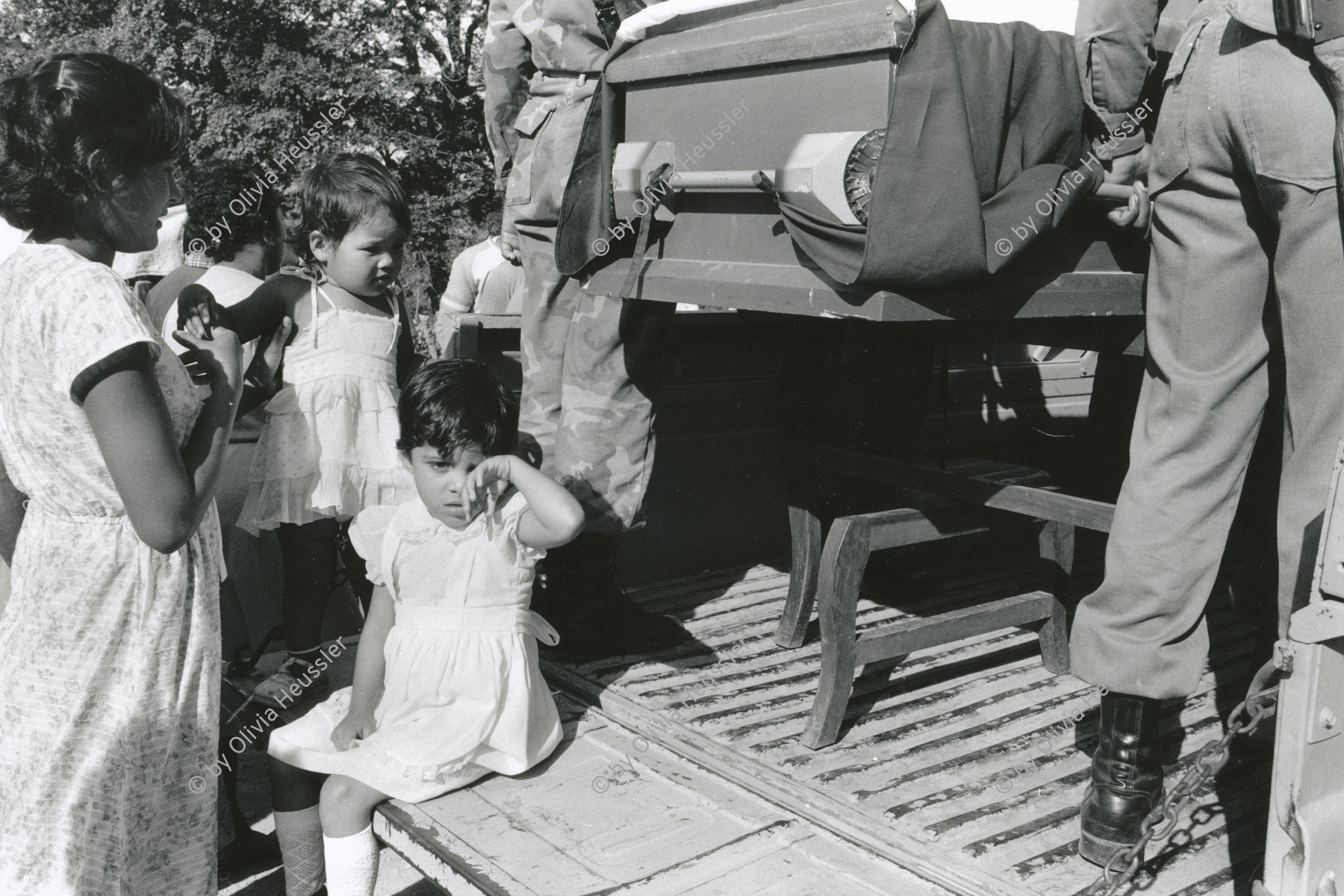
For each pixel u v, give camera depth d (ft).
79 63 5.61
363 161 8.92
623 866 6.27
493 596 7.31
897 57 6.23
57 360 5.44
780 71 6.97
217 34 86.22
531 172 9.66
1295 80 5.41
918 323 9.65
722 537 12.53
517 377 11.19
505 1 10.37
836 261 6.45
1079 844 6.49
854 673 8.49
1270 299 5.96
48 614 5.83
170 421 5.63
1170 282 6.12
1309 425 5.60
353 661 9.32
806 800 7.09
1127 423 10.98
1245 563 10.50
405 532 7.23
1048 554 9.19
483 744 7.25
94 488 5.77
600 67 9.36
